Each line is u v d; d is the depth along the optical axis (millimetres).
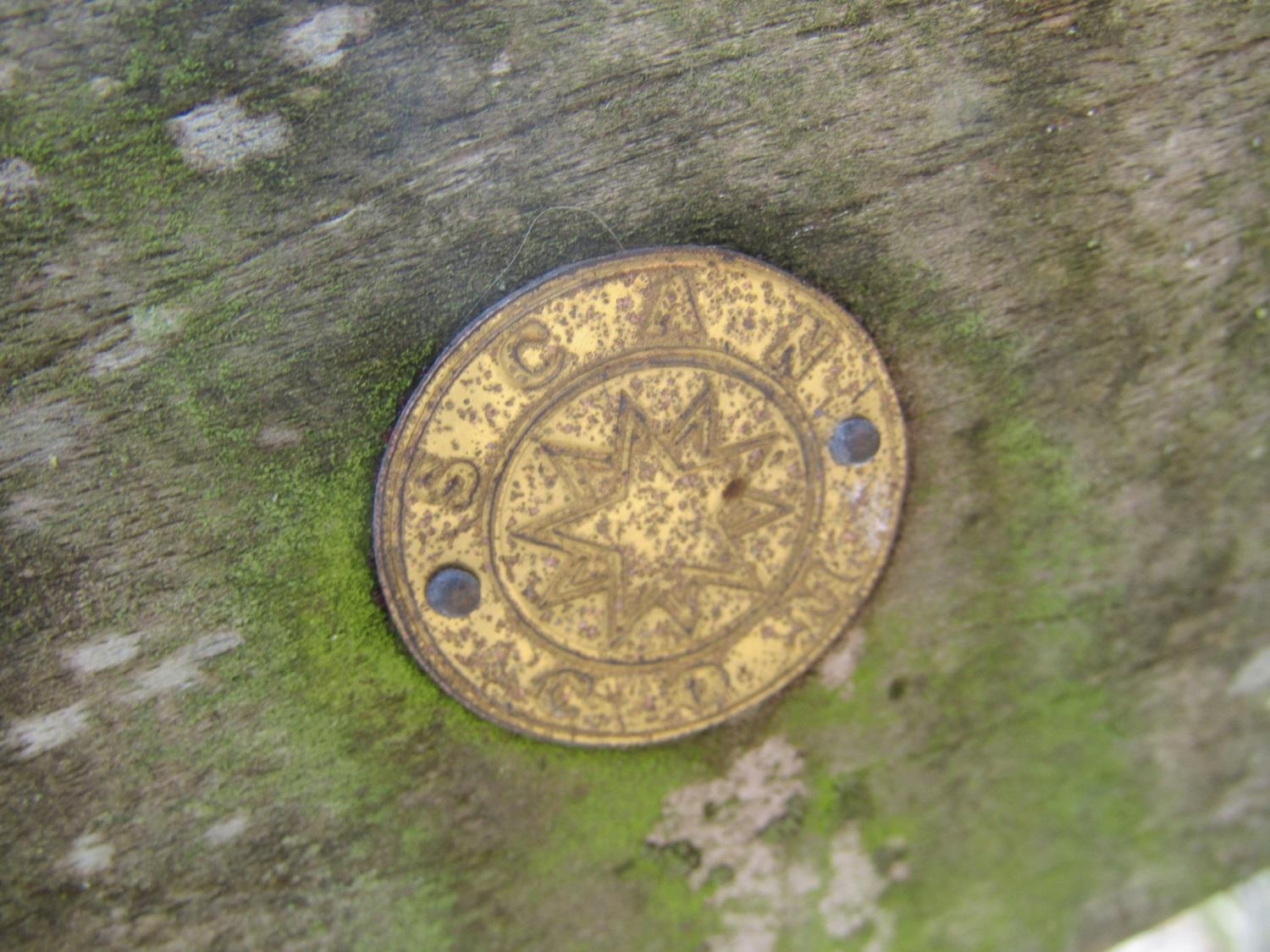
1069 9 73
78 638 72
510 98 69
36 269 67
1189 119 76
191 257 68
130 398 69
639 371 73
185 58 65
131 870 76
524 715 77
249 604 74
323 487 73
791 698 83
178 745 75
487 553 74
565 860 82
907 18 72
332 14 66
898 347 78
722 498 76
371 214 69
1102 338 80
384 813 79
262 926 79
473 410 72
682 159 72
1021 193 76
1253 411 82
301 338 70
